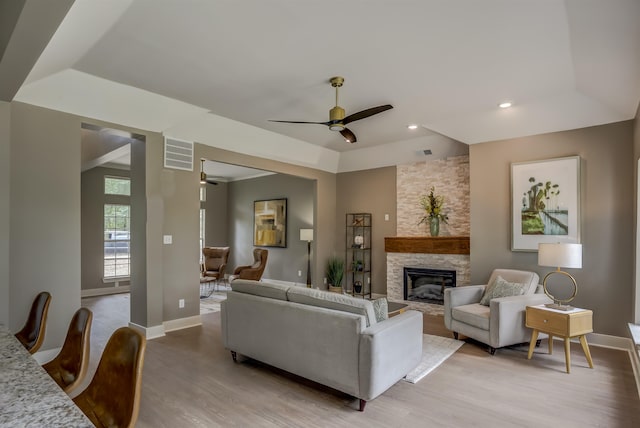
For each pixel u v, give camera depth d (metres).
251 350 3.35
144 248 4.42
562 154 4.45
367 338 2.56
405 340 2.93
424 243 5.98
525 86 3.77
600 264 4.16
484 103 4.25
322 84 3.72
